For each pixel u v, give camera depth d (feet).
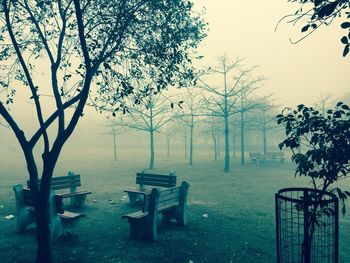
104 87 21.07
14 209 30.25
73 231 22.70
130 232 21.66
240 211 29.48
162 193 22.11
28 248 19.39
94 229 23.49
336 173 12.36
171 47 20.35
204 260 17.69
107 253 18.60
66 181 30.04
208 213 28.68
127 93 18.43
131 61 21.06
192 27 20.93
